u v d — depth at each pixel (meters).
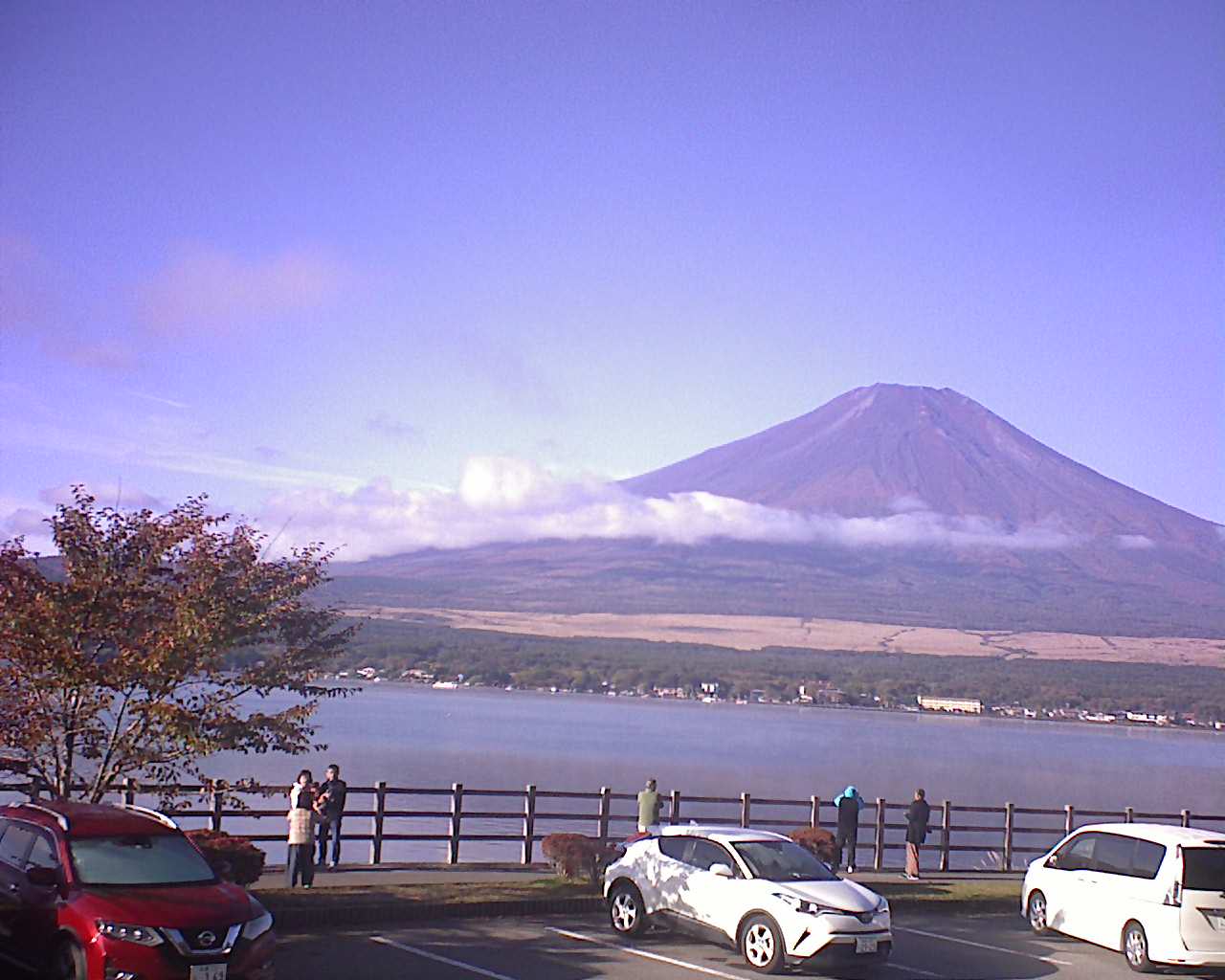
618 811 55.16
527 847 24.61
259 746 18.88
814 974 17.11
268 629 18.95
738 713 189.75
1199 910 18.41
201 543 18.70
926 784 78.50
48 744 18.31
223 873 15.06
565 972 16.12
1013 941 20.80
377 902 18.91
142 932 12.84
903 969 17.92
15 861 14.30
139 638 18.08
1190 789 84.25
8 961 13.90
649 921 18.55
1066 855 20.94
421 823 44.62
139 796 34.66
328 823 22.77
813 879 17.80
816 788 69.44
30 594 17.69
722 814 52.88
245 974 13.24
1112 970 18.80
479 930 18.67
